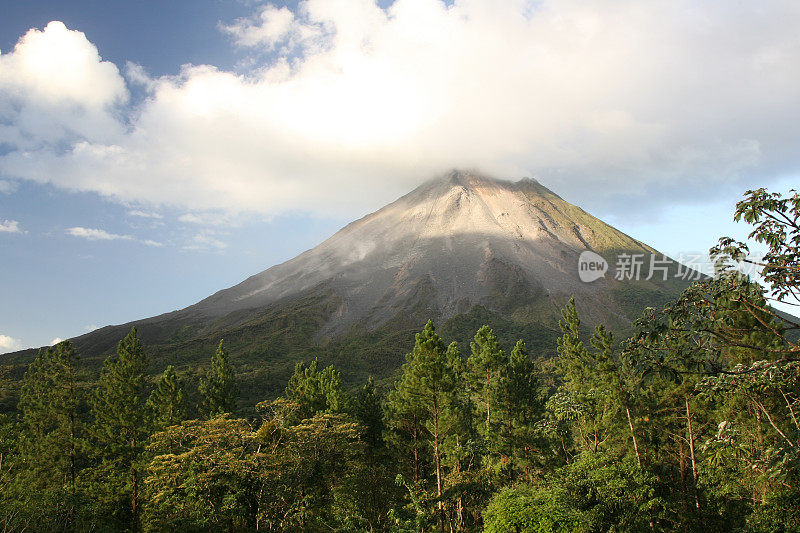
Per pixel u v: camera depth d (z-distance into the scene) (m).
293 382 54.72
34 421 40.69
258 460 28.66
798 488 18.72
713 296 12.24
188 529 27.34
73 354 40.91
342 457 36.06
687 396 27.83
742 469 23.31
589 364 36.03
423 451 40.44
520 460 36.59
